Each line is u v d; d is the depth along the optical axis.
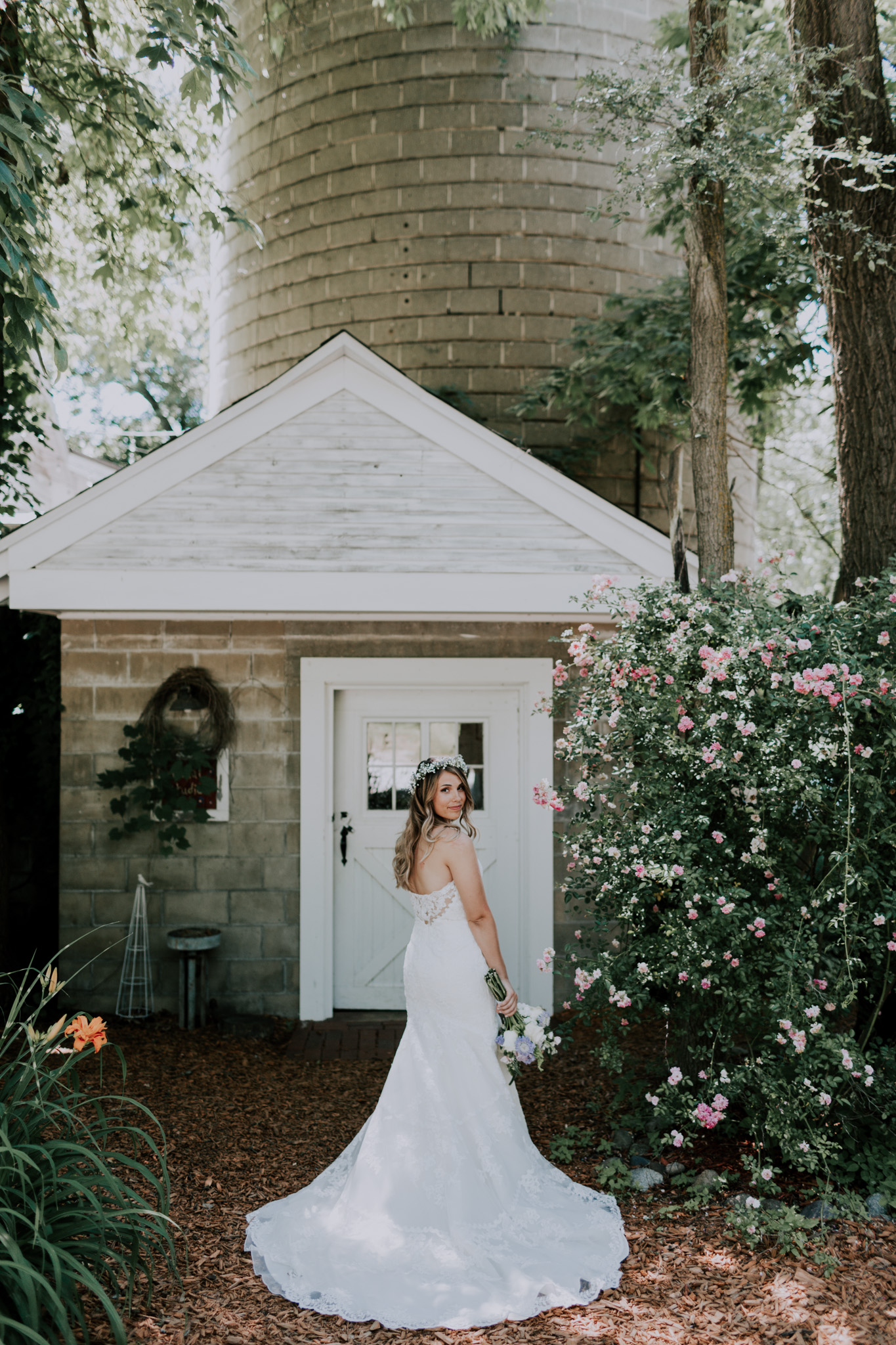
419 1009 3.66
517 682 6.53
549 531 5.56
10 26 5.93
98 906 6.44
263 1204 3.76
